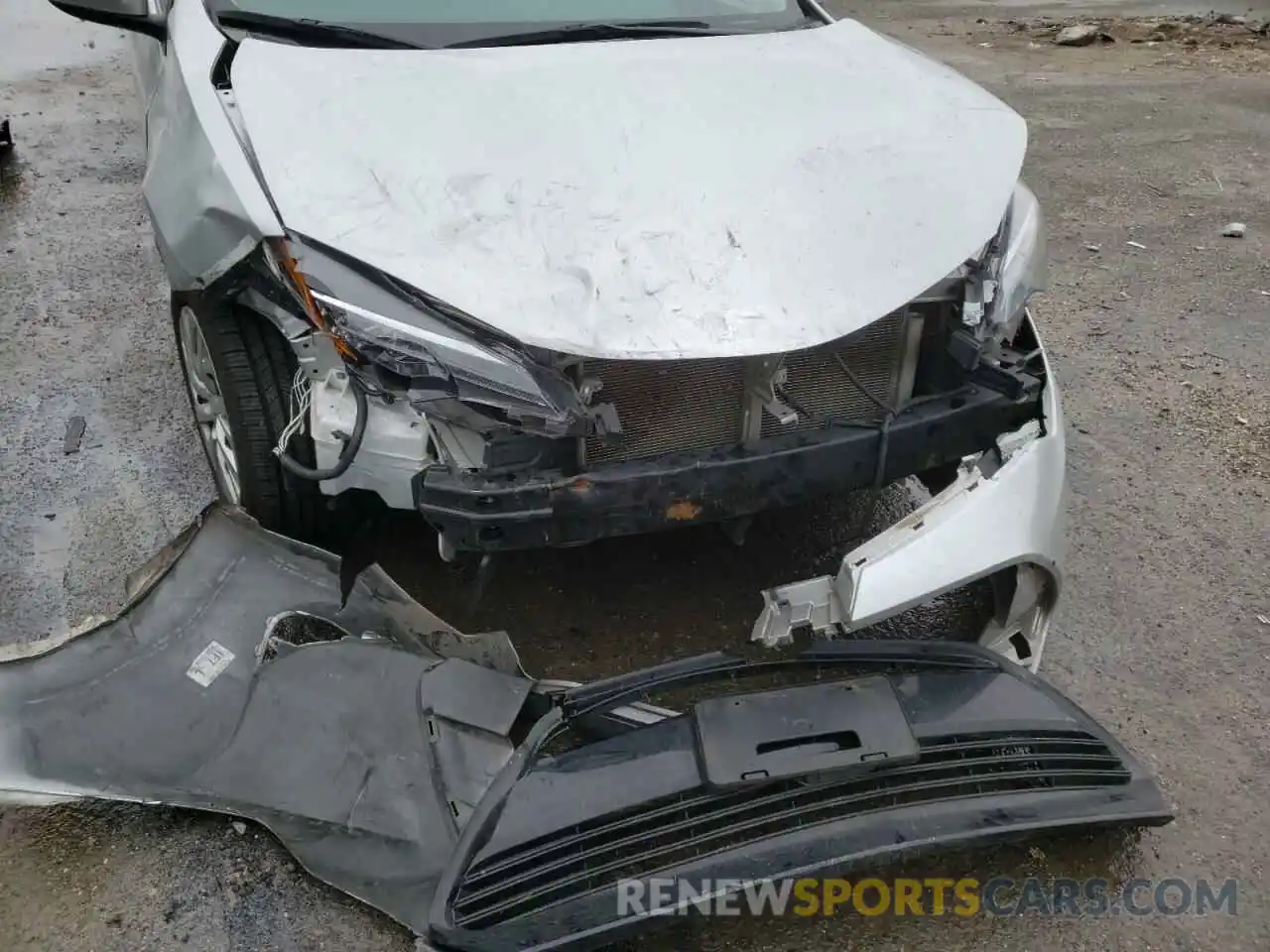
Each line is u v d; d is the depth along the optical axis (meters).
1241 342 4.34
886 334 2.30
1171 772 2.32
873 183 2.26
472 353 1.92
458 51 2.66
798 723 1.98
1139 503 3.28
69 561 2.89
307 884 2.00
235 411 2.40
